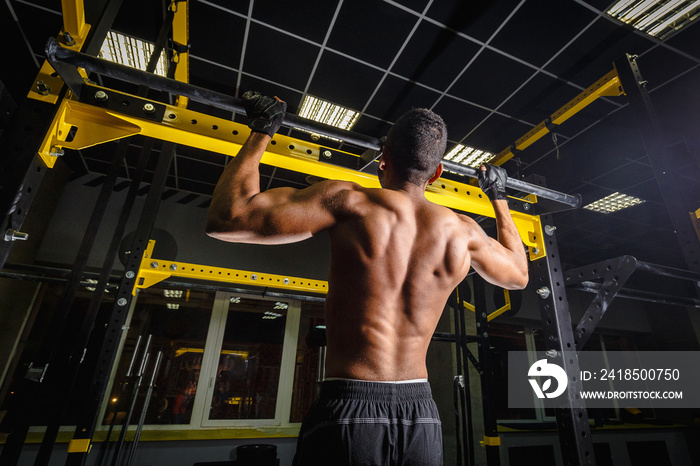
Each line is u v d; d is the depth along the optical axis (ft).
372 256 2.19
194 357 13.87
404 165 2.59
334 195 2.30
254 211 2.09
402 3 7.64
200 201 15.71
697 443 19.27
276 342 15.25
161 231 14.49
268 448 11.30
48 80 3.25
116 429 11.76
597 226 18.28
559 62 9.00
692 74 9.27
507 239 3.22
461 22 8.04
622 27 8.08
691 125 10.82
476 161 13.26
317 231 2.24
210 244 15.08
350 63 9.20
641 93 5.97
